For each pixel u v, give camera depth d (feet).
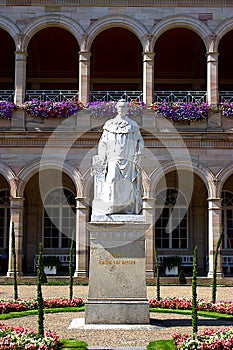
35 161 88.69
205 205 104.22
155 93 98.58
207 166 88.63
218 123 89.86
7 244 103.14
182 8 92.53
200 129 89.92
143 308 42.68
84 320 43.83
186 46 107.45
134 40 104.88
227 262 100.63
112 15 92.43
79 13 92.58
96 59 111.75
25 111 89.92
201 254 103.35
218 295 68.85
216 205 88.07
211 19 92.48
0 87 112.37
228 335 37.65
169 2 92.53
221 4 92.48
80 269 86.02
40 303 36.35
